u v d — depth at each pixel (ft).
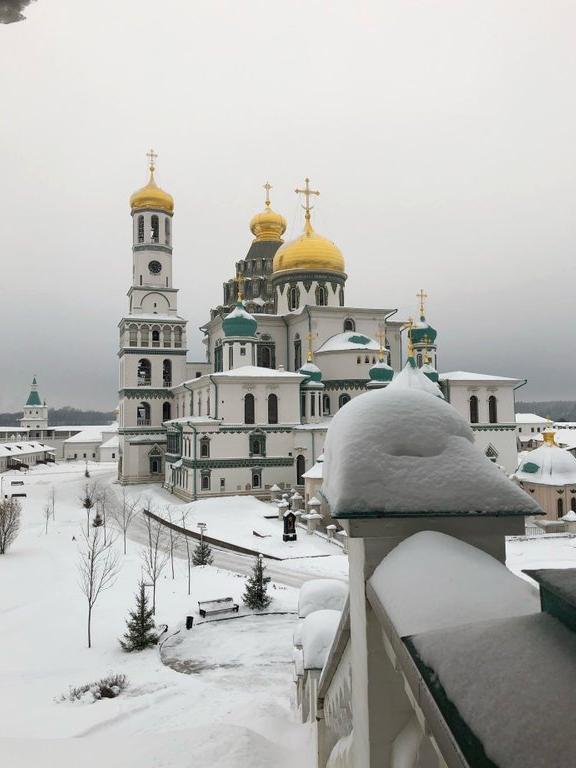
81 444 496.64
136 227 269.23
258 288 291.79
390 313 248.52
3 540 140.05
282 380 208.13
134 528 173.17
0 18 13.83
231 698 60.59
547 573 8.73
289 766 36.65
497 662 7.90
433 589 11.99
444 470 15.57
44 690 63.98
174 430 229.04
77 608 97.40
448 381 227.40
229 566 128.26
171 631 88.63
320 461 173.68
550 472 158.30
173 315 268.62
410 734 14.16
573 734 6.22
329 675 24.23
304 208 265.75
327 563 128.88
